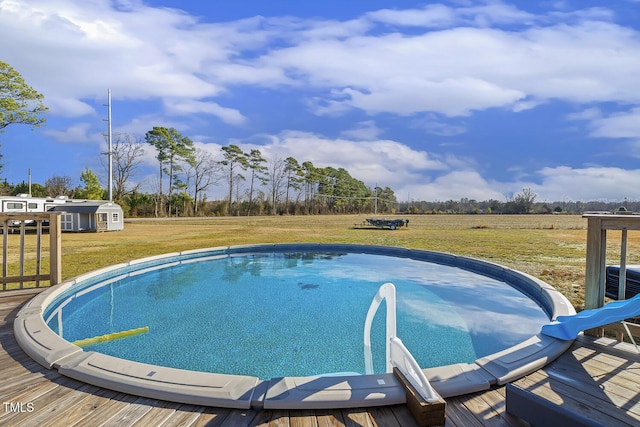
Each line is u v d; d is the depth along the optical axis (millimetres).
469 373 1988
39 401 1778
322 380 1881
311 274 7035
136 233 15570
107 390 1881
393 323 2410
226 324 4129
